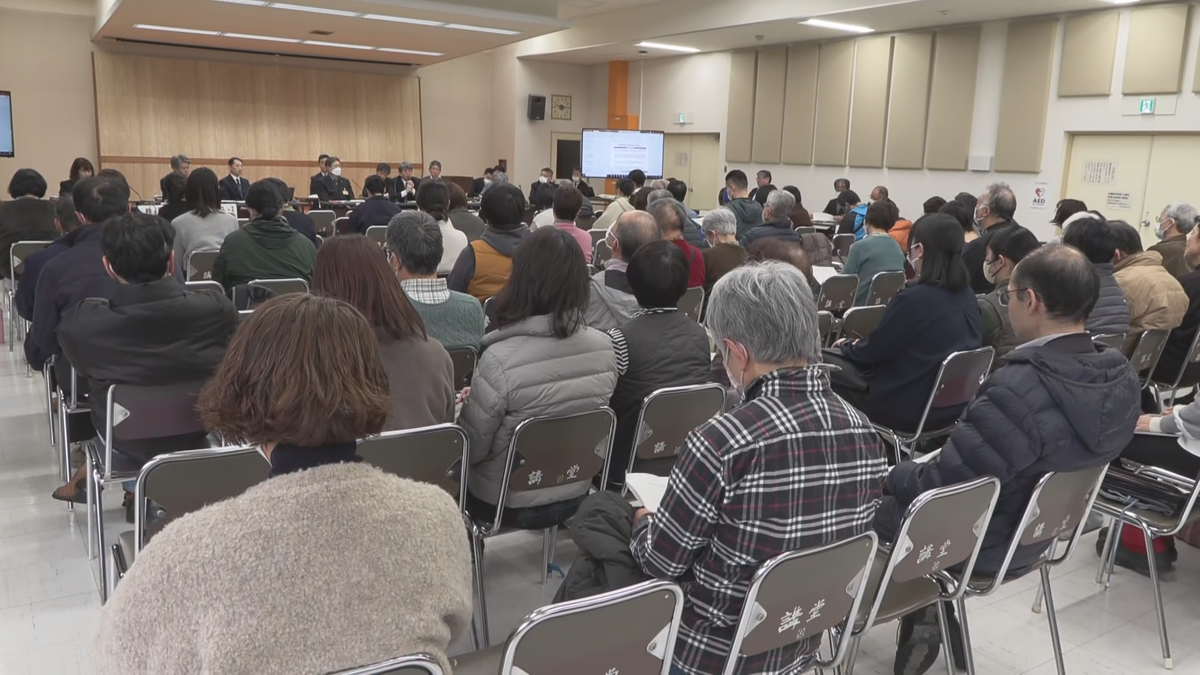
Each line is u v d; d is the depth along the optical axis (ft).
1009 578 6.64
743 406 4.50
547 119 50.80
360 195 46.37
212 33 36.58
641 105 48.91
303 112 44.42
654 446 7.62
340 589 2.80
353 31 35.45
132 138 40.09
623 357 7.75
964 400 9.68
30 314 10.91
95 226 9.31
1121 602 8.80
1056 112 29.73
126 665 2.69
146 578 2.71
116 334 7.02
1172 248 14.57
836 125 37.45
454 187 18.93
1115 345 10.60
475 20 32.40
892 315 9.43
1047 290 6.29
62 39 38.78
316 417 3.01
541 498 7.39
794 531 4.42
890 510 6.86
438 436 6.23
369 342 3.27
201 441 7.77
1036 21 29.73
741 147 42.60
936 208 21.13
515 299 7.05
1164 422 7.91
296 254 13.07
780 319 4.47
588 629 4.01
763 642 4.59
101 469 7.63
